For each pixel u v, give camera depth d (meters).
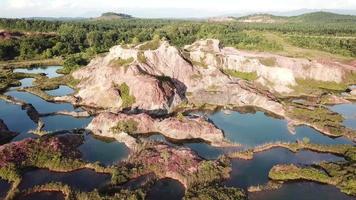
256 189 62.34
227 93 112.81
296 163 72.75
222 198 56.84
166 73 118.19
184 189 62.09
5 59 182.62
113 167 66.75
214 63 129.62
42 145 71.31
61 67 171.62
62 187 60.31
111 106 104.06
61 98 111.50
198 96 112.19
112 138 81.75
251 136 87.38
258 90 118.94
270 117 101.62
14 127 89.06
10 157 66.81
